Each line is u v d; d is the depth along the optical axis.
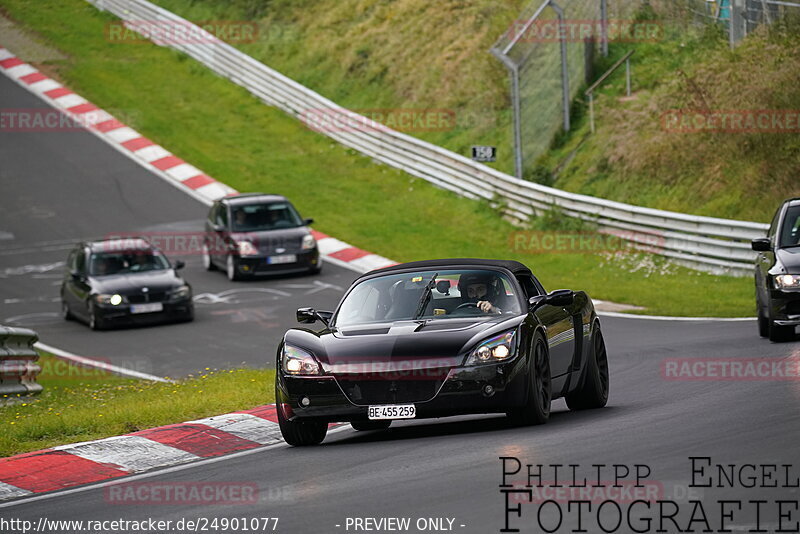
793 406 34.19
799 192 100.31
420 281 37.34
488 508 22.86
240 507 25.34
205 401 44.72
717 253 94.62
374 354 33.41
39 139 145.12
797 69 109.69
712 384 42.88
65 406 49.38
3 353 54.56
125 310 84.88
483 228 116.62
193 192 130.25
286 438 34.97
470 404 32.66
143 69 171.00
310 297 92.88
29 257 111.12
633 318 78.19
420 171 133.00
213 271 105.75
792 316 54.34
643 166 111.38
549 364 35.44
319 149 145.62
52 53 175.25
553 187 117.31
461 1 164.00
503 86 140.62
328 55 167.50
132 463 34.03
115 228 119.19
